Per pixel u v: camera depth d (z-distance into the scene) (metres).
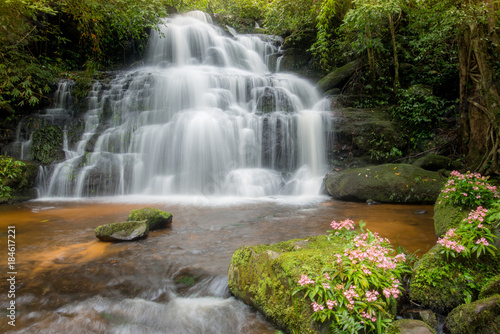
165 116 11.18
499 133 6.82
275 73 15.89
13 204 8.02
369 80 12.50
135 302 3.18
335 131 10.18
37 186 9.16
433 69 11.55
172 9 17.70
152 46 15.51
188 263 4.00
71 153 10.26
